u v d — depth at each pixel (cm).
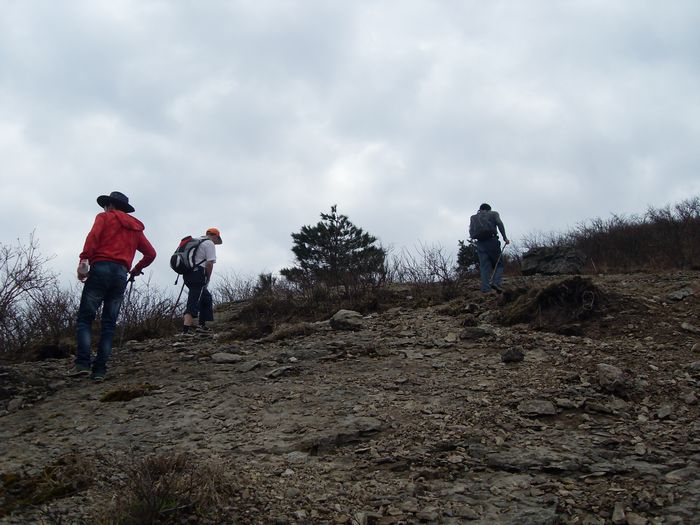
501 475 357
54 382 582
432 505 324
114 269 603
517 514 313
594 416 441
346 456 390
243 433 431
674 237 1255
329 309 906
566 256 1170
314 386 524
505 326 710
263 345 707
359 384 523
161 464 350
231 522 305
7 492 345
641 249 1256
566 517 311
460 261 1345
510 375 529
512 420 434
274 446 407
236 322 937
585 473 356
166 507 306
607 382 484
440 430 419
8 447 421
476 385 507
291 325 806
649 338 616
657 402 461
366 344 659
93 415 483
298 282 1032
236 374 577
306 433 423
